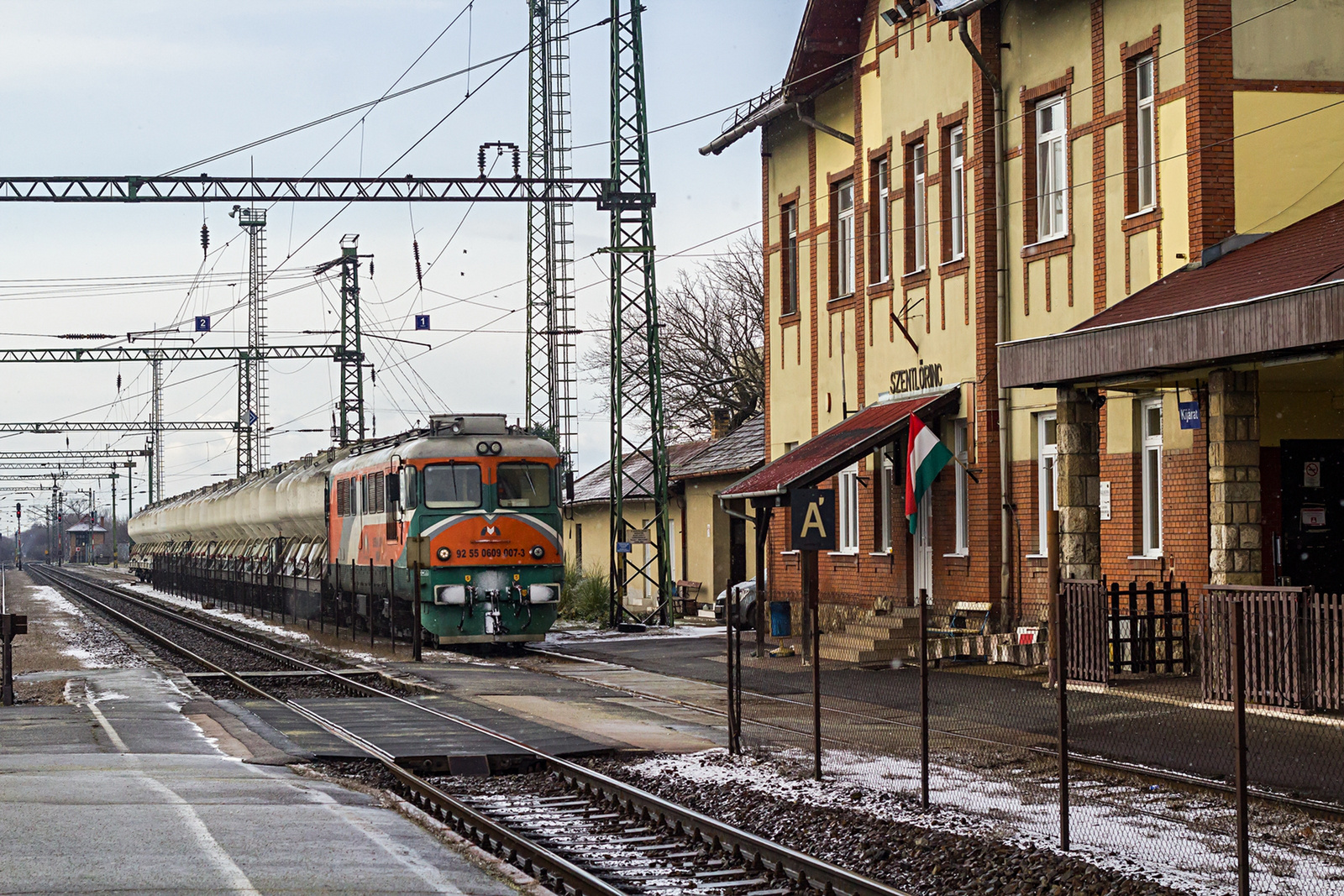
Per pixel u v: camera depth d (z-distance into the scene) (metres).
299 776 12.93
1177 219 18.92
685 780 13.16
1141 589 19.41
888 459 25.94
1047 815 10.98
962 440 23.97
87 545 198.12
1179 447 18.67
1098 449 18.53
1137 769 12.13
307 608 38.34
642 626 32.97
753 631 31.72
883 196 26.53
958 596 23.58
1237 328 14.99
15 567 170.12
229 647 31.81
